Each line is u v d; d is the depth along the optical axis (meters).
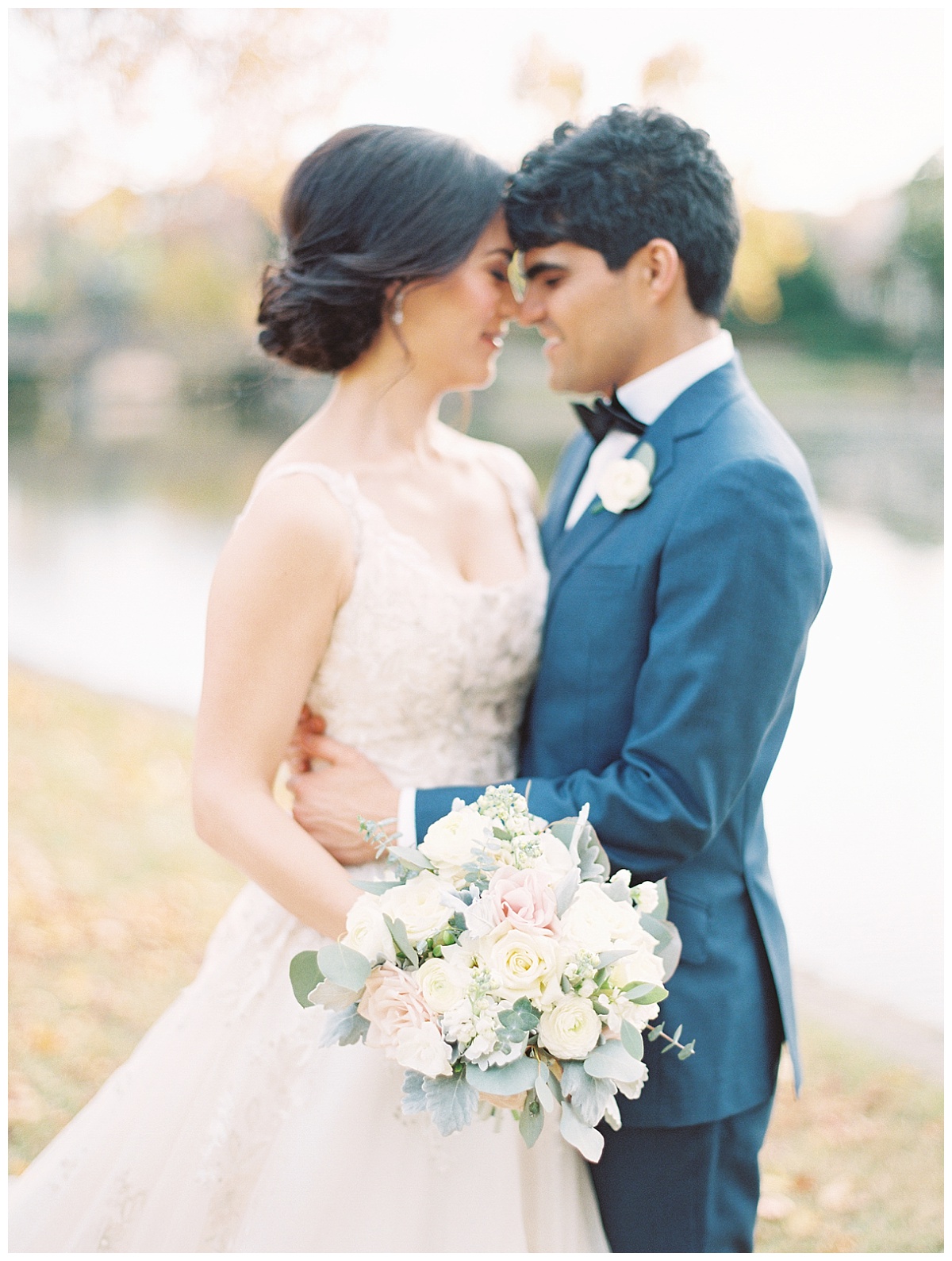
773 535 1.63
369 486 1.78
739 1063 1.79
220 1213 1.64
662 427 1.81
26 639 6.95
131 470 13.38
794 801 4.69
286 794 3.99
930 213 15.55
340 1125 1.62
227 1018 1.74
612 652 1.76
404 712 1.76
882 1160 2.75
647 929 1.48
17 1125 2.80
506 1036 1.30
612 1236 1.79
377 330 1.82
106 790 5.02
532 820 1.50
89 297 15.57
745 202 5.67
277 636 1.65
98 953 3.72
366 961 1.39
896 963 3.48
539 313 1.89
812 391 16.08
